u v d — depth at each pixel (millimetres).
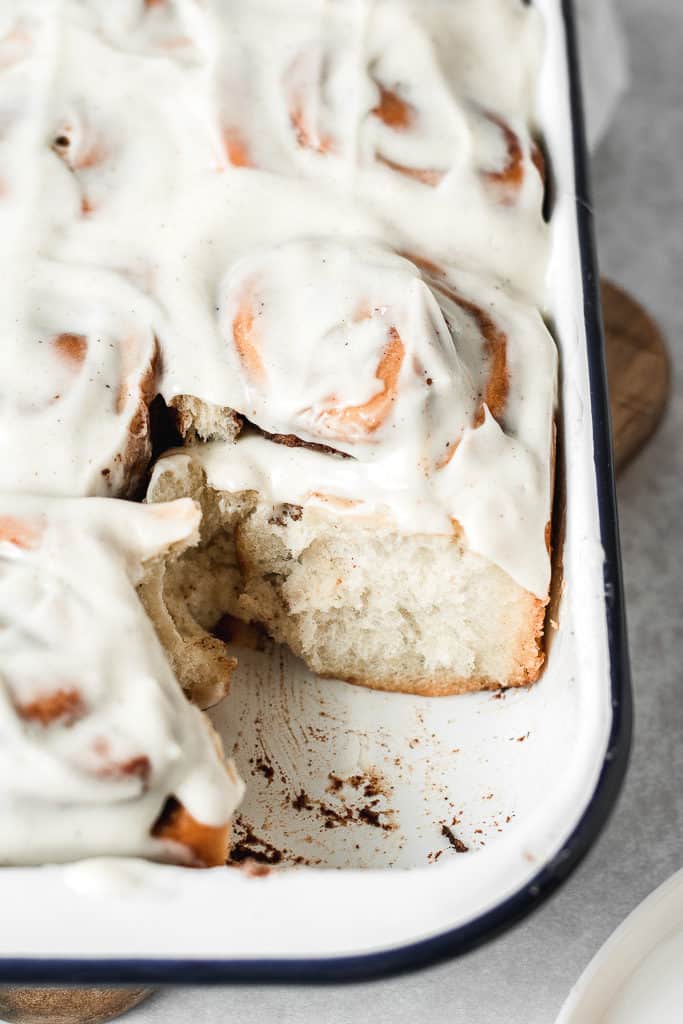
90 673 440
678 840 511
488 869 419
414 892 417
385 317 484
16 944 414
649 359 596
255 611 521
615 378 590
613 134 697
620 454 576
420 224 508
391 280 488
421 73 531
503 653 500
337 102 524
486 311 498
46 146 514
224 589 522
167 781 436
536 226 514
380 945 413
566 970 483
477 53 545
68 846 430
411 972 413
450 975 482
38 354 484
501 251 509
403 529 481
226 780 442
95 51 528
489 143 524
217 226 503
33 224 501
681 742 532
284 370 483
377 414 477
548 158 533
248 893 418
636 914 469
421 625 507
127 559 464
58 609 448
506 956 485
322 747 503
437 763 497
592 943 489
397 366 478
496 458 479
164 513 468
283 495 489
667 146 695
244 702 512
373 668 517
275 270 495
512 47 546
